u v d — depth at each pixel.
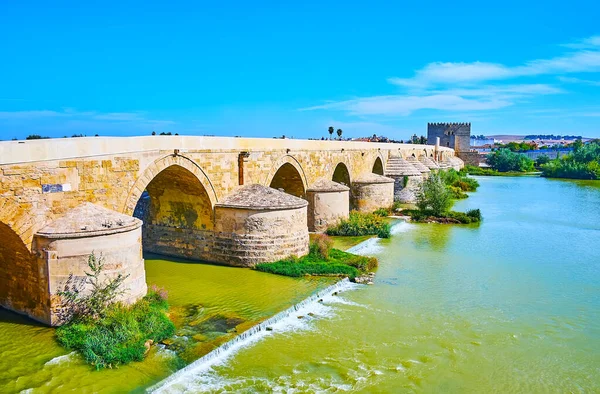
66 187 21.09
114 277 20.27
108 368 17.09
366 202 53.84
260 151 35.28
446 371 18.95
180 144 27.95
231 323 21.61
